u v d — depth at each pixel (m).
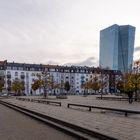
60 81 174.12
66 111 25.83
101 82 110.88
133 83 53.69
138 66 56.97
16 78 157.38
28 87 164.00
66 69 177.62
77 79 179.75
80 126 14.02
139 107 33.44
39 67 169.62
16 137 12.21
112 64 187.25
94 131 12.27
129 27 186.62
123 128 13.73
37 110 26.88
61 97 74.38
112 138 10.58
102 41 196.75
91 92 154.50
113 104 42.34
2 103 50.44
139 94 65.88
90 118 18.97
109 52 190.12
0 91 137.75
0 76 150.00
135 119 18.39
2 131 14.21
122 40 188.75
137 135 11.52
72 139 11.78
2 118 21.78
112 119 18.38
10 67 161.12
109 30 190.00
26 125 16.98
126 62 186.88
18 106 35.25
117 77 173.75
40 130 14.65
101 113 23.58
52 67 174.12
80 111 25.78
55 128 15.51
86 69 184.12
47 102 42.97
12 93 139.75
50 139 11.73
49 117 19.47
